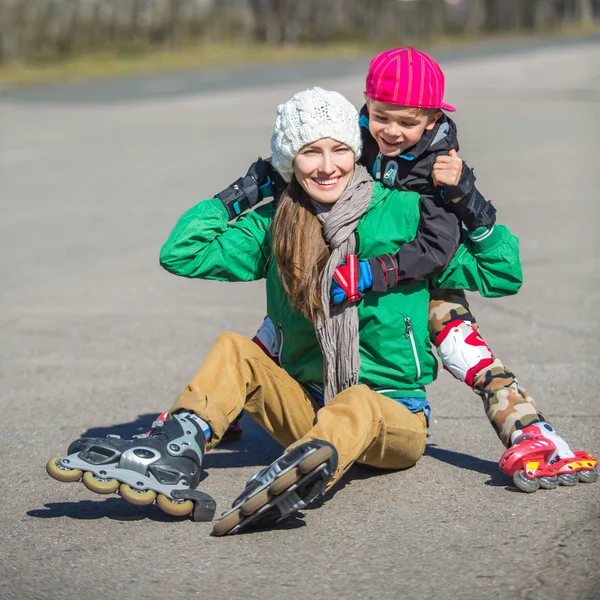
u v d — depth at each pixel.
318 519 9.44
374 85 9.79
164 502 8.95
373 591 8.05
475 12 129.00
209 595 8.07
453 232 9.70
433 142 9.93
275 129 9.72
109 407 13.14
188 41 92.56
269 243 10.14
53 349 15.74
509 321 16.72
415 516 9.45
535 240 22.48
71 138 41.66
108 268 21.06
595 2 159.25
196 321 17.19
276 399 9.84
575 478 9.98
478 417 12.38
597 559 8.37
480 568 8.35
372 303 9.90
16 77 69.94
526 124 43.03
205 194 28.75
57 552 8.88
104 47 84.25
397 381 10.14
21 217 26.44
